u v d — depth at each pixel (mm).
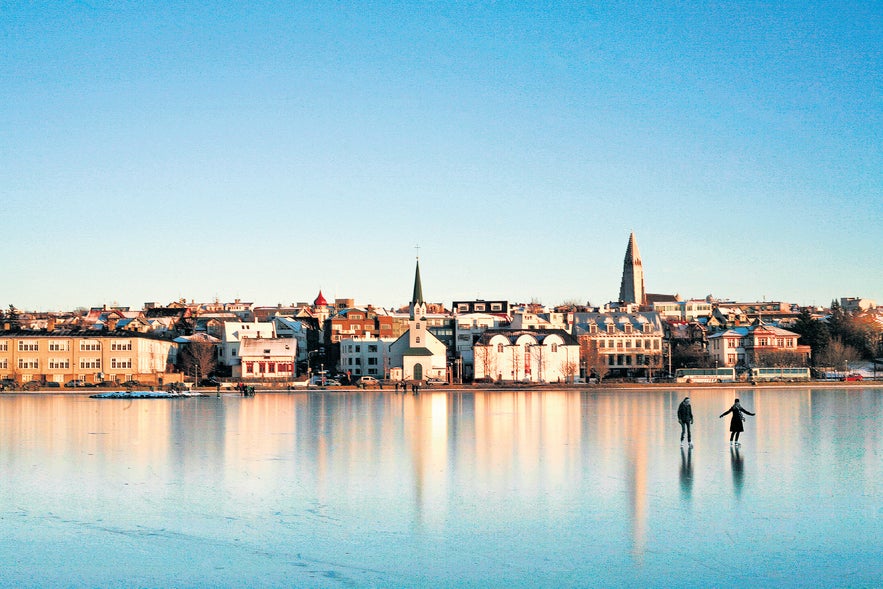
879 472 47250
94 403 130250
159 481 45594
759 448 58719
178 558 31484
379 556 31594
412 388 189500
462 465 51031
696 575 29359
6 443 63844
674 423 82125
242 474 47906
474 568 30234
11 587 28672
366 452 57844
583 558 31188
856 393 160875
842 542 32781
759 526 35031
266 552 32125
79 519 36938
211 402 134875
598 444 61938
